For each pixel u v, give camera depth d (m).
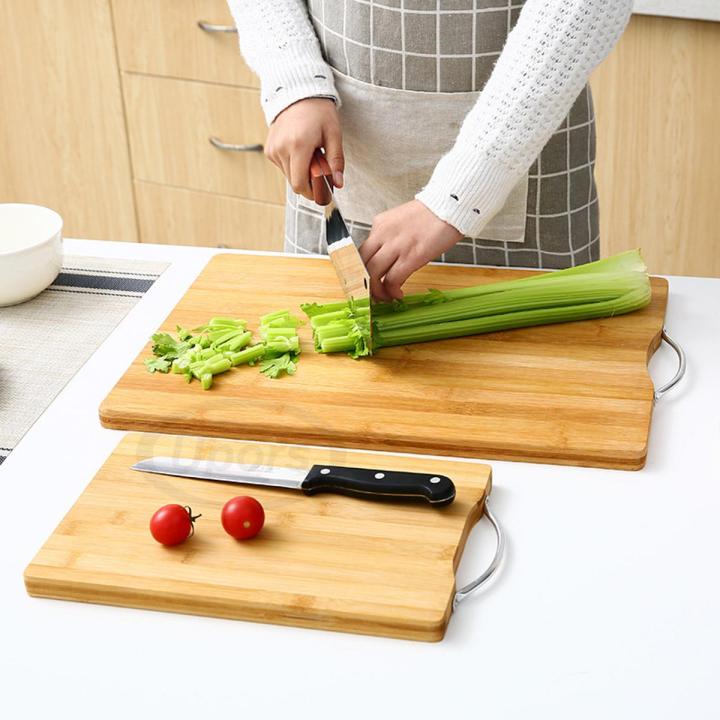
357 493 0.96
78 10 2.50
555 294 1.23
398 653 0.82
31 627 0.85
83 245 1.49
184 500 0.96
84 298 1.35
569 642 0.82
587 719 0.76
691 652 0.81
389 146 1.41
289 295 1.32
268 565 0.88
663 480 1.00
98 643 0.84
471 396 1.11
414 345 1.21
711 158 2.23
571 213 1.45
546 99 1.17
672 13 2.06
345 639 0.83
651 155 2.26
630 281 1.25
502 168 1.21
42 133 2.71
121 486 0.98
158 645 0.83
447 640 0.83
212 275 1.36
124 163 2.69
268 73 1.35
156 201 2.72
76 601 0.88
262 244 2.68
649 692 0.78
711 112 2.17
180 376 1.16
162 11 2.43
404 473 0.95
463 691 0.79
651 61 2.16
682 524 0.94
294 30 1.36
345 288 1.23
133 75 2.55
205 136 2.56
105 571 0.88
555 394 1.11
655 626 0.83
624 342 1.20
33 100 2.67
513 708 0.77
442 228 1.23
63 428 1.10
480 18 1.30
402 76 1.36
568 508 0.97
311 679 0.80
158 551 0.90
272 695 0.79
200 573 0.87
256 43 1.37
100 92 2.60
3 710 0.78
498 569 0.90
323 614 0.83
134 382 1.14
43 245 1.31
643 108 2.21
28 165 2.78
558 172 1.41
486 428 1.05
